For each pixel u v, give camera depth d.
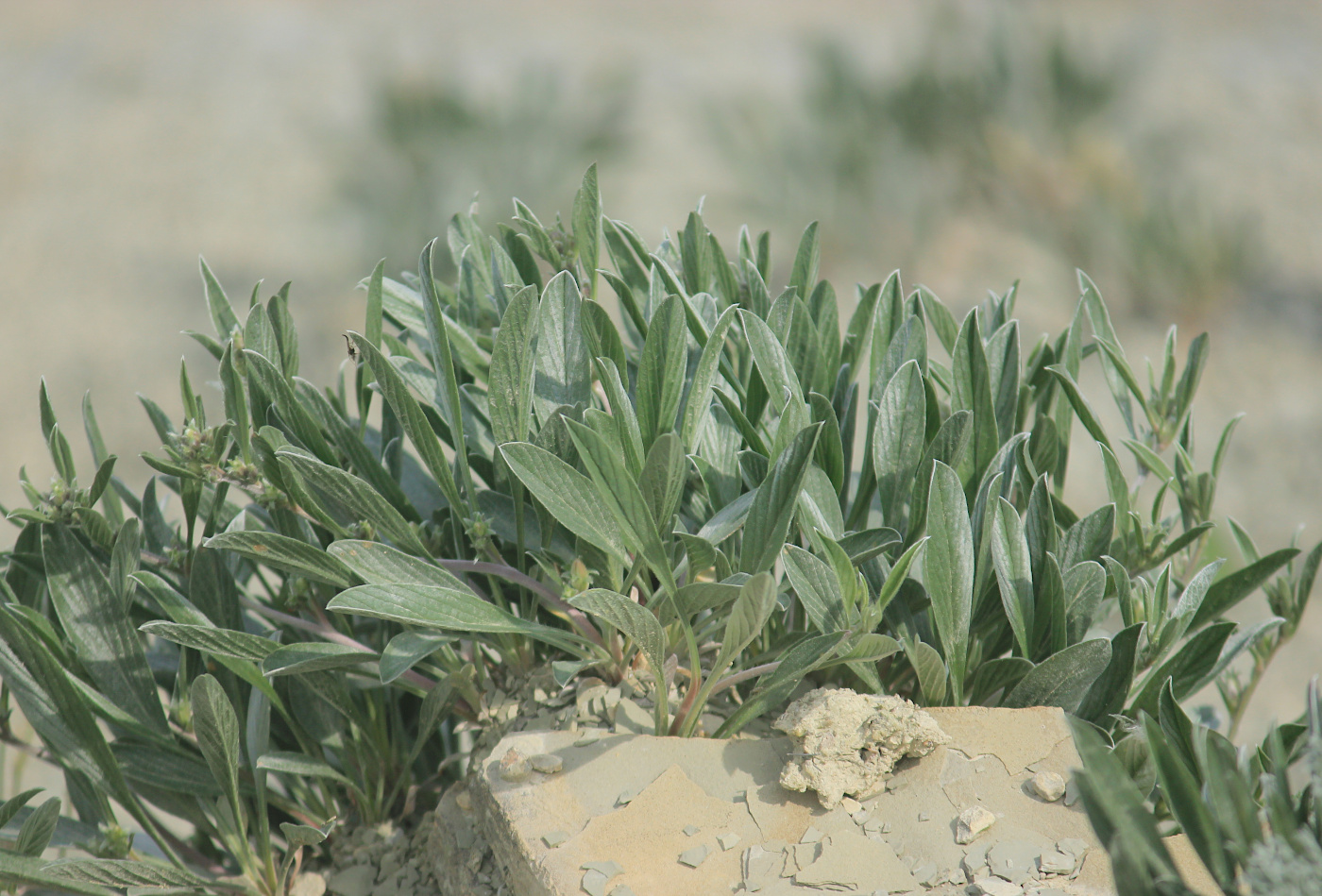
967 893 1.41
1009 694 1.47
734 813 1.44
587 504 1.44
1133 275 5.11
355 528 1.48
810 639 1.44
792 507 1.43
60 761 1.50
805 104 5.99
